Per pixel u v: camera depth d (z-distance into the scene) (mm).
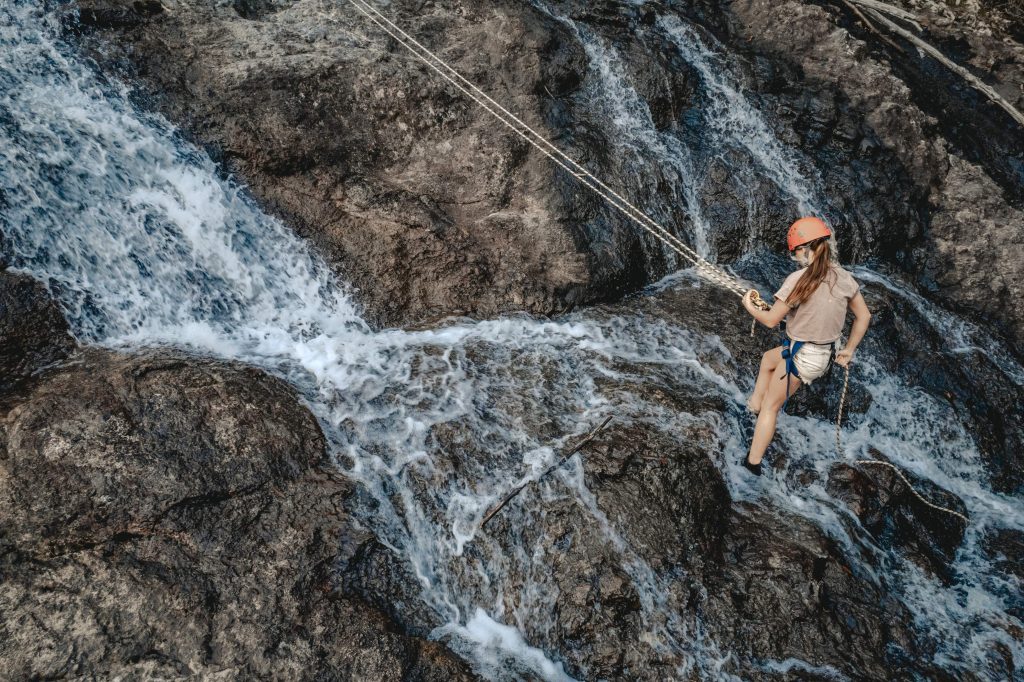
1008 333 7738
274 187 6422
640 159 7336
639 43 8070
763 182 7648
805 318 4852
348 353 5703
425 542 4609
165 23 6727
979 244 7984
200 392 4734
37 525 4066
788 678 4309
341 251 6355
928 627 4844
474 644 4309
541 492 4859
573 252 6555
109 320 5402
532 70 7281
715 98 8156
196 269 5922
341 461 4797
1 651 3684
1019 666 4691
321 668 3889
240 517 4328
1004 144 9430
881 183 8070
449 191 6770
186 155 6223
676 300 6773
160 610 3928
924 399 6512
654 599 4480
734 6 9281
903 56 9914
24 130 5613
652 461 5043
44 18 6180
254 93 6488
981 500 6105
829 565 4801
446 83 7047
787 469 5559
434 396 5336
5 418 4418
